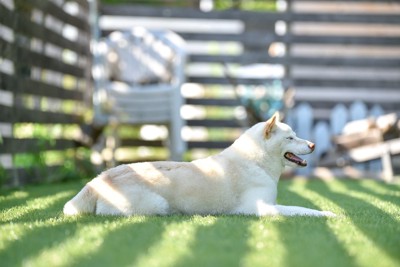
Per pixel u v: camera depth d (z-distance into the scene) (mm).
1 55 8523
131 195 5254
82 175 11188
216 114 16609
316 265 3443
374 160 11547
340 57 12734
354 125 11344
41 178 9953
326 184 9750
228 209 5426
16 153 9125
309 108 12234
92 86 12164
